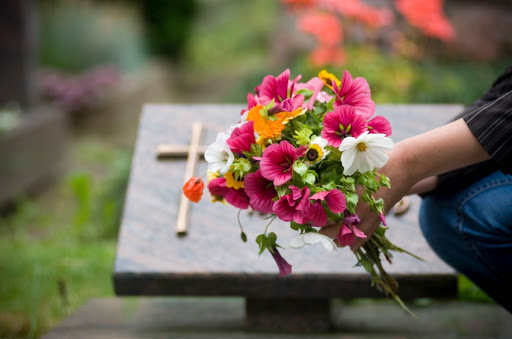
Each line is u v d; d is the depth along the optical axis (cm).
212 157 141
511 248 154
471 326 190
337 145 138
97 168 638
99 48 1012
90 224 423
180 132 216
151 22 1116
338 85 148
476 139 141
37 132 542
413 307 209
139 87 909
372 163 137
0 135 498
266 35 1399
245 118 144
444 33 376
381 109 217
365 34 429
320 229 143
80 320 198
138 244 190
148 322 198
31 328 210
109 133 812
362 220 145
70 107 788
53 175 576
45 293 246
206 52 1282
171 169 207
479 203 156
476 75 501
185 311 207
